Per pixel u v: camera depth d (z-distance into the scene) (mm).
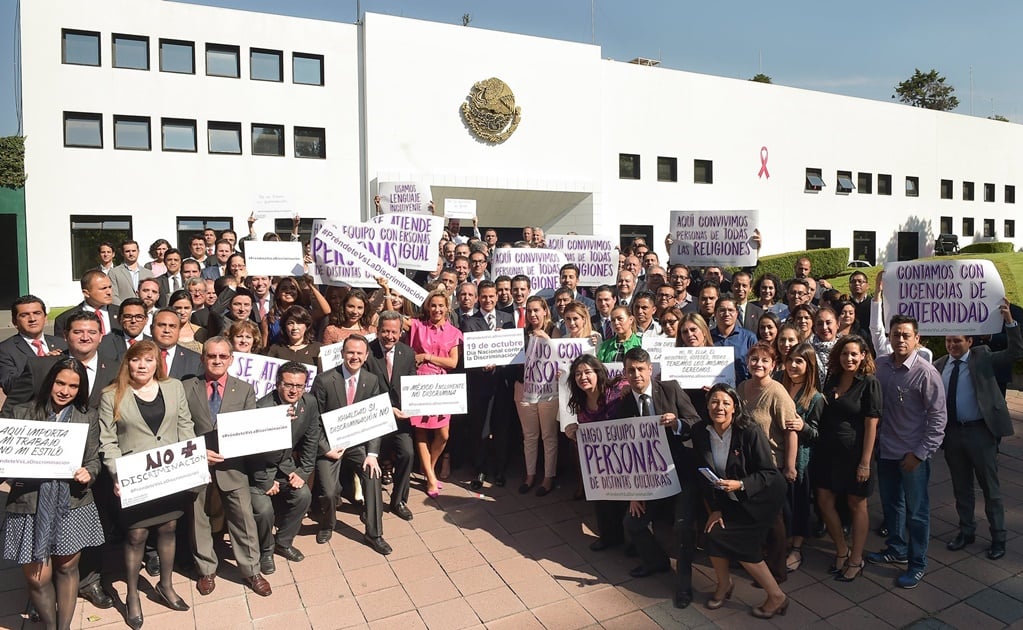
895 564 5738
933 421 5262
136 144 20844
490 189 25031
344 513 6953
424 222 8883
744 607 5145
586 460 5809
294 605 5168
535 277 9820
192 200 21391
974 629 4809
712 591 5402
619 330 6801
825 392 5660
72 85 19969
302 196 22719
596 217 26969
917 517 5367
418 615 5031
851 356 5387
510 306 8375
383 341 6941
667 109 29094
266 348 7469
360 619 4977
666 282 8422
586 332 7227
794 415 5418
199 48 21312
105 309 7492
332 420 5984
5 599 5258
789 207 32531
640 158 28594
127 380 4957
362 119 23375
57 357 5258
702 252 10648
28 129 19609
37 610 4629
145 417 4973
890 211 35875
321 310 8008
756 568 4941
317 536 6277
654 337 6773
